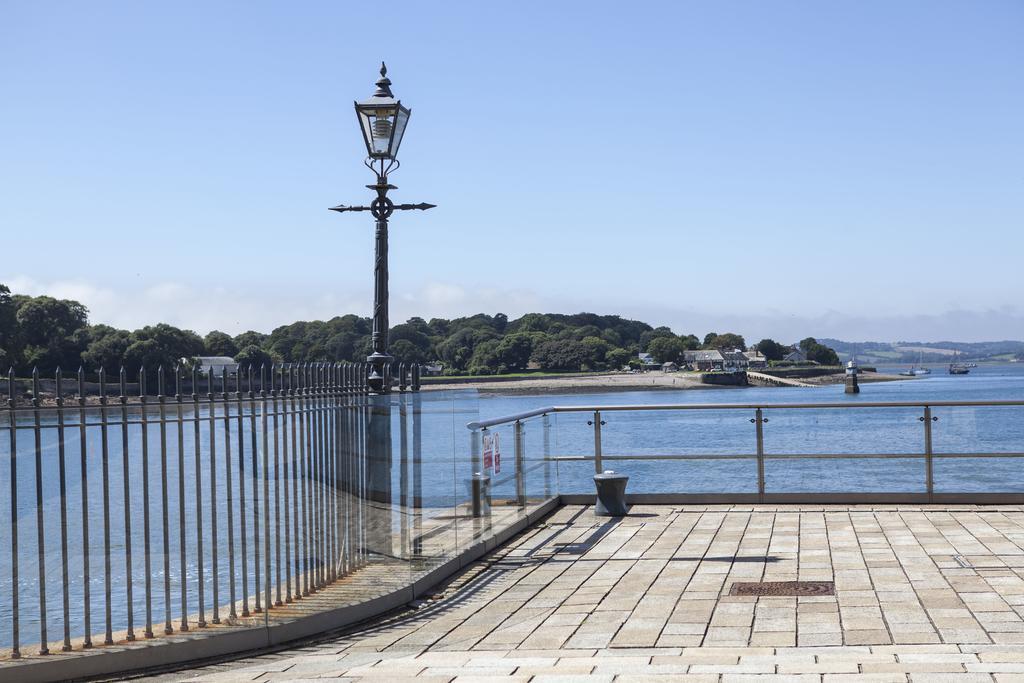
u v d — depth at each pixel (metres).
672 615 8.15
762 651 6.84
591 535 12.27
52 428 7.13
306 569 8.81
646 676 5.80
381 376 10.18
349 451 9.51
